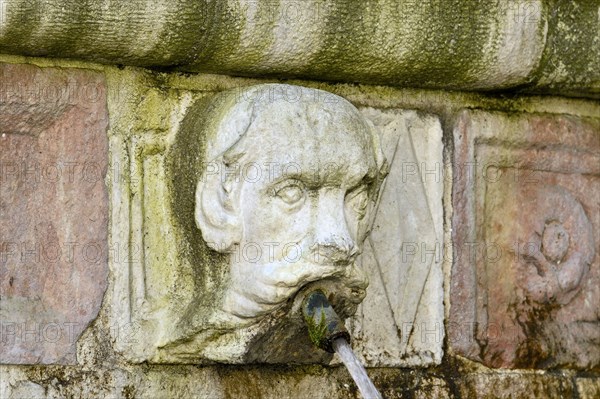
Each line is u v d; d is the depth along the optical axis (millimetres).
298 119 4293
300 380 4641
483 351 4887
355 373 4258
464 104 4930
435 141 4875
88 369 4402
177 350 4465
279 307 4344
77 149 4434
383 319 4758
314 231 4270
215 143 4340
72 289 4406
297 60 4535
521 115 4988
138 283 4477
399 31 4578
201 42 4371
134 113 4504
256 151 4273
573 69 4871
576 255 5047
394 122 4824
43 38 4219
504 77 4824
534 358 4957
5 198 4355
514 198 4984
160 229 4508
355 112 4391
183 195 4449
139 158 4508
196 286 4477
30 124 4387
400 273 4789
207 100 4527
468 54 4703
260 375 4598
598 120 5105
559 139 5031
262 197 4270
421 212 4832
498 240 4949
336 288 4375
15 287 4352
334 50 4535
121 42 4301
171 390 4480
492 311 4914
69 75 4418
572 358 5012
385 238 4773
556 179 5055
